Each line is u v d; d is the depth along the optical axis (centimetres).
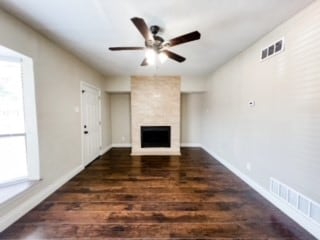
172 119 559
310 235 192
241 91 347
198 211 236
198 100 655
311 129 195
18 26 220
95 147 492
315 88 190
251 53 310
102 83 536
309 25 196
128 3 189
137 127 555
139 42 296
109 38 279
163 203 256
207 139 575
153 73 523
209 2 187
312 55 193
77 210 236
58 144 307
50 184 283
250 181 317
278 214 230
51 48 286
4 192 218
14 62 238
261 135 284
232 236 190
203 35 269
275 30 248
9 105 240
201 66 446
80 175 366
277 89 246
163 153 554
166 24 234
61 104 316
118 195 279
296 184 216
